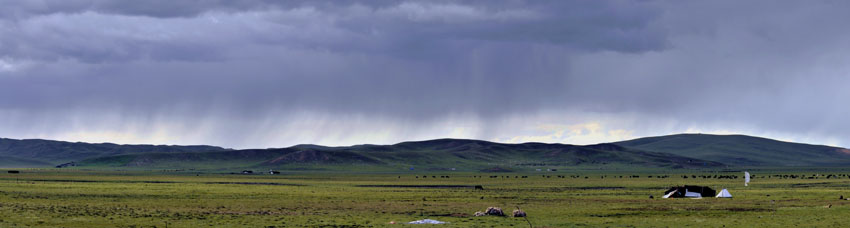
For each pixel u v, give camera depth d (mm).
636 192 146375
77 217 73125
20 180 199625
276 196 124125
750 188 165625
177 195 123250
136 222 69938
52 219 70250
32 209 81250
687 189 122000
